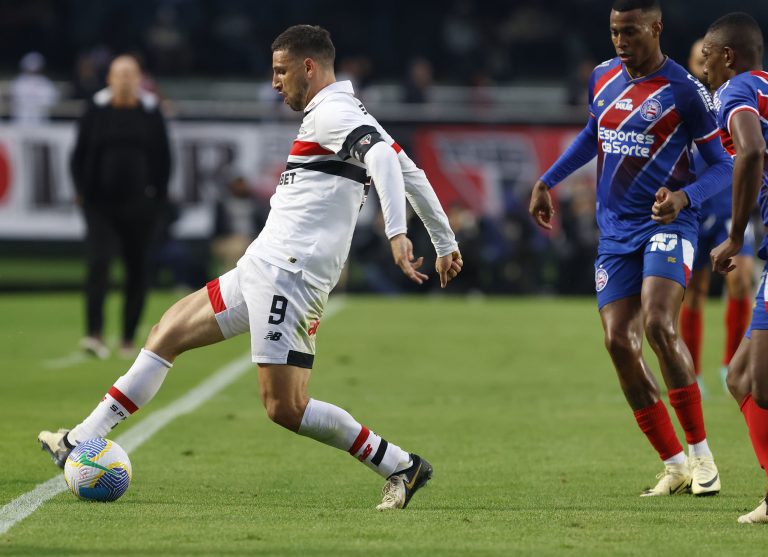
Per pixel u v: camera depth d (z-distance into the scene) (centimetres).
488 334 5400
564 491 2284
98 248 4503
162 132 4494
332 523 1922
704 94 2267
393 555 1684
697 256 3381
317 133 2008
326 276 2039
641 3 2248
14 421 3102
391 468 2075
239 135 6981
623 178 2319
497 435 2988
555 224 7169
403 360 4559
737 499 2197
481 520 1961
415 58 11788
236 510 2044
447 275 2044
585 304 6794
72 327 5609
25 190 6950
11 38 11600
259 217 6931
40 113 6944
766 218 2014
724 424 3138
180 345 2120
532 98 10138
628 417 3291
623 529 1888
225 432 3006
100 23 11438
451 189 7131
